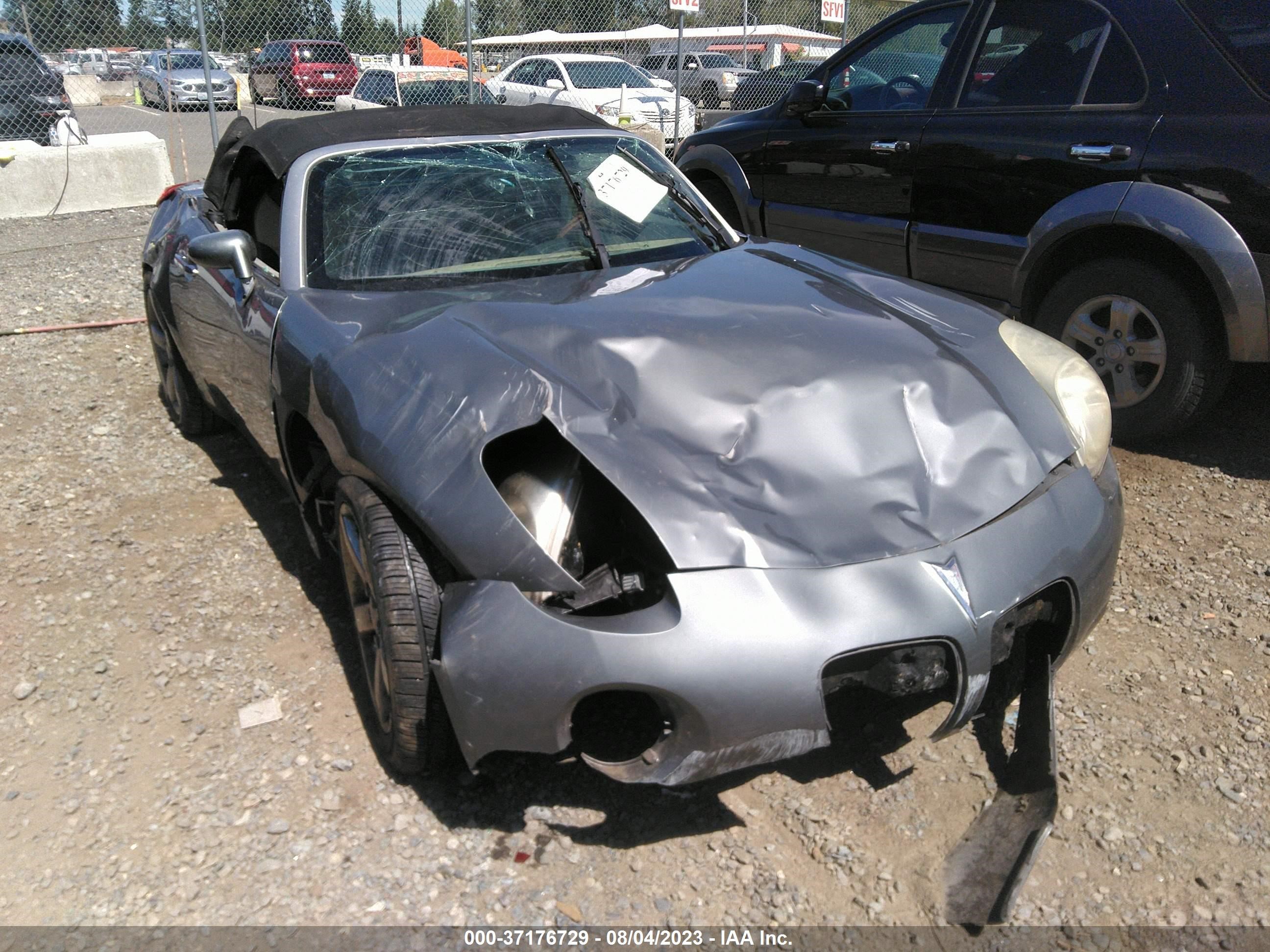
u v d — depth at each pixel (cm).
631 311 264
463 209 324
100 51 1145
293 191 322
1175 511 384
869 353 250
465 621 210
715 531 208
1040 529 229
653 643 198
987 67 473
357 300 291
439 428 226
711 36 1548
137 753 258
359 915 211
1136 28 418
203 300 371
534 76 1524
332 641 304
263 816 237
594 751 250
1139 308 413
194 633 309
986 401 246
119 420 489
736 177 604
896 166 501
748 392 232
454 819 237
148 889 217
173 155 1307
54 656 299
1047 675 243
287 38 1243
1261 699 278
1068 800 243
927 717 269
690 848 229
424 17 1447
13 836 232
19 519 386
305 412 271
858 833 232
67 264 812
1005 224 455
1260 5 391
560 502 216
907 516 218
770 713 201
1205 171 386
